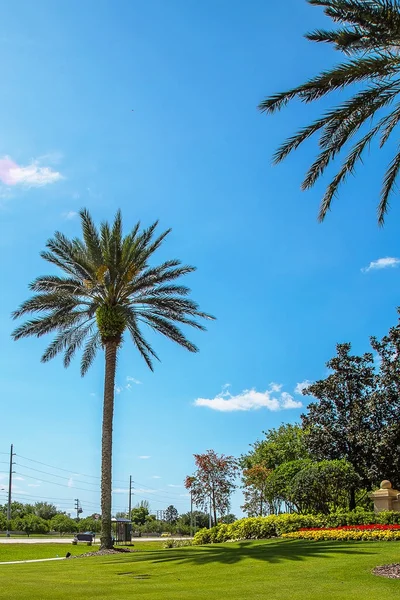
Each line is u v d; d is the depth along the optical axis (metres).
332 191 15.13
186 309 26.30
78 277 25.92
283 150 14.31
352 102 13.34
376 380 29.41
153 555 19.58
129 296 26.84
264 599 9.62
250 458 44.22
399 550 14.75
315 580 11.47
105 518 24.39
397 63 12.70
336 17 12.73
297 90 13.45
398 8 11.92
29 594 10.48
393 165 14.72
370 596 9.50
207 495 43.78
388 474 27.75
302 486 25.42
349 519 22.20
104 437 25.33
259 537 24.02
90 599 9.86
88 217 25.23
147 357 29.72
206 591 10.70
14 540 38.34
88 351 29.30
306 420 31.52
